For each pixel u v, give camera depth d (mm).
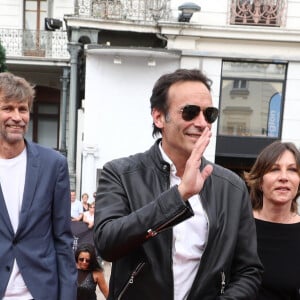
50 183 2602
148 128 11148
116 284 1838
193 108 1729
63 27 15031
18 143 2541
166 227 1643
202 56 10898
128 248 1686
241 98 11211
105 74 10969
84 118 11109
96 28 10992
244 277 1890
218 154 11227
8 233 2473
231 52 10953
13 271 2471
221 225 1852
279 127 11258
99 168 11148
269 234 2514
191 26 10672
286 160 2486
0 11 15281
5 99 2453
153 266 1751
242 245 1923
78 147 11875
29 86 2592
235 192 1944
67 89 14555
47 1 15281
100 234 1742
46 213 2580
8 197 2510
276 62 11023
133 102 11062
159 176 1874
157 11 11070
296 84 11102
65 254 2652
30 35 14977
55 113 16094
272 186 2498
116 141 11156
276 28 10805
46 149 2688
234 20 11000
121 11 11094
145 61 10922
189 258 1806
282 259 2479
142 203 1820
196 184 1618
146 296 1763
